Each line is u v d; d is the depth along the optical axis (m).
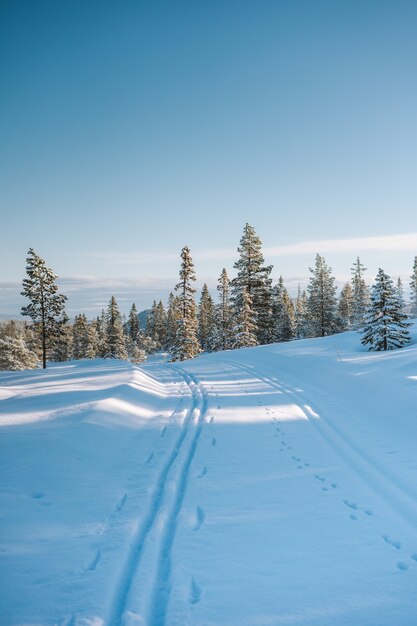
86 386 14.28
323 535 4.64
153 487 5.93
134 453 7.54
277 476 6.46
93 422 8.77
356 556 4.22
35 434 7.71
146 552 4.23
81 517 4.86
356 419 10.08
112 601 3.47
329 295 54.88
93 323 70.00
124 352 65.69
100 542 4.34
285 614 3.36
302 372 18.34
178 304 47.53
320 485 6.09
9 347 43.81
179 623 3.24
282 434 8.95
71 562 3.94
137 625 3.18
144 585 3.71
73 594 3.49
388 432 8.73
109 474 6.36
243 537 4.59
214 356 31.33
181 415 10.73
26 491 5.30
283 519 5.02
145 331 90.69
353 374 15.22
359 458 7.27
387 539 4.56
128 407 10.95
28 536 4.32
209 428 9.48
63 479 5.86
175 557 4.17
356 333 34.06
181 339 46.22
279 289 60.25
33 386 15.63
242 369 21.61
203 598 3.56
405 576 3.88
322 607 3.45
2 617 3.15
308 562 4.11
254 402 12.59
